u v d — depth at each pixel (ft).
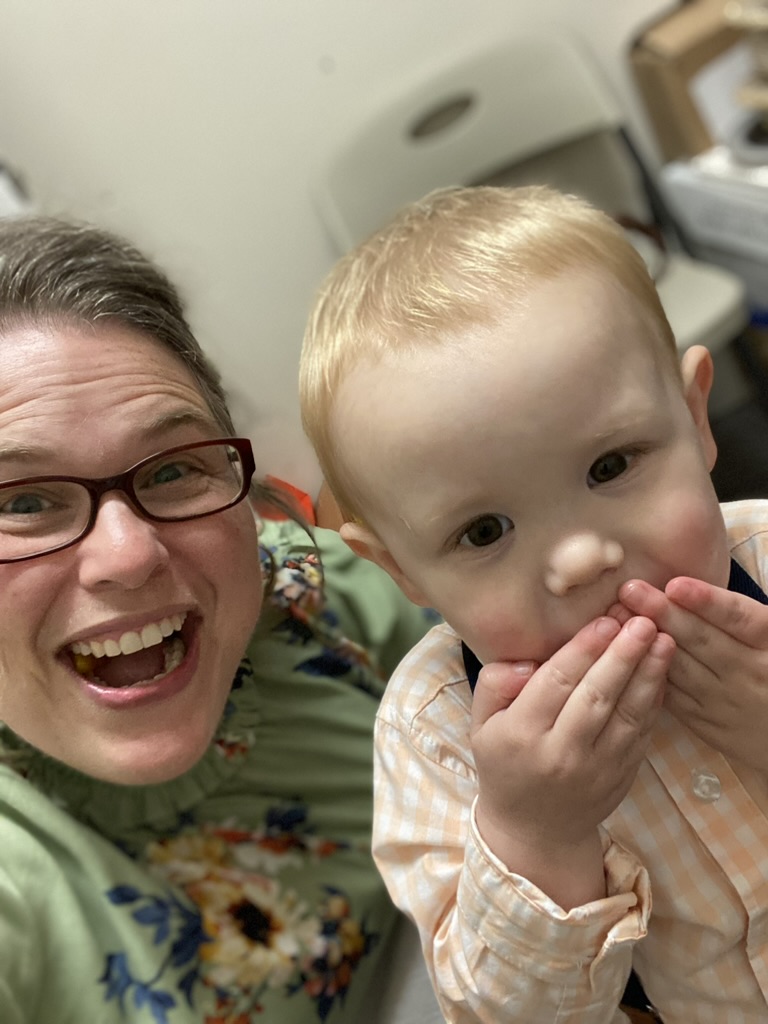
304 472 2.77
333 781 2.86
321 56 6.05
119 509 2.12
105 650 2.22
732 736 1.85
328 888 2.71
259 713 2.79
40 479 2.07
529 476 1.67
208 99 5.82
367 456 1.83
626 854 1.94
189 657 2.32
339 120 6.20
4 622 2.09
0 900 2.23
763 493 4.01
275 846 2.73
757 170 5.92
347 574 3.22
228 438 2.34
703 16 6.39
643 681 1.71
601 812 1.80
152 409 2.17
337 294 2.12
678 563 1.74
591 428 1.65
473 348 1.72
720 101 6.59
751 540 2.23
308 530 2.81
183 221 5.85
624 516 1.70
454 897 2.09
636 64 6.49
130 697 2.22
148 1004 2.30
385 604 3.21
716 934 2.01
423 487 1.74
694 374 1.97
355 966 2.67
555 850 1.84
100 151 5.65
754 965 2.02
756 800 2.04
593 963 1.84
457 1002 2.02
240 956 2.47
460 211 2.20
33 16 5.30
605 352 1.70
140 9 5.51
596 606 1.75
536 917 1.82
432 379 1.72
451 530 1.75
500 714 1.80
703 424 2.01
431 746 2.18
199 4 5.63
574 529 1.69
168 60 5.66
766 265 6.08
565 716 1.71
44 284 2.24
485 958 1.91
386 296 1.93
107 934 2.37
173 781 2.63
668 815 2.05
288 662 2.92
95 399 2.11
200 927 2.47
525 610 1.75
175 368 2.34
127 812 2.60
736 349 5.65
